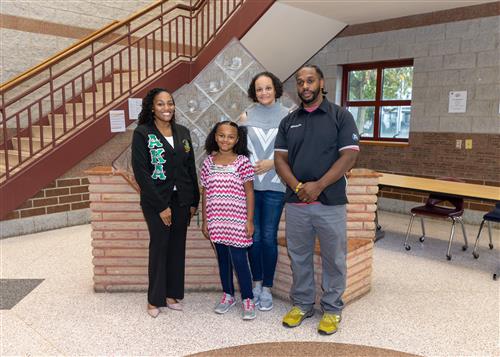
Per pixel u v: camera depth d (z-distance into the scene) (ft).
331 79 21.54
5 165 15.46
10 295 9.57
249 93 8.85
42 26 18.12
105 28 19.42
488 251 13.44
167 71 17.19
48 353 7.12
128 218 9.53
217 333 7.88
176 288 8.67
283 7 15.89
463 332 8.00
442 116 17.69
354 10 16.85
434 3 16.07
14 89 17.49
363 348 7.36
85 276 10.80
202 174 8.54
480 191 12.43
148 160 7.95
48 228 15.38
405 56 18.65
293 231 7.89
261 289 9.00
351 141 7.22
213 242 8.39
